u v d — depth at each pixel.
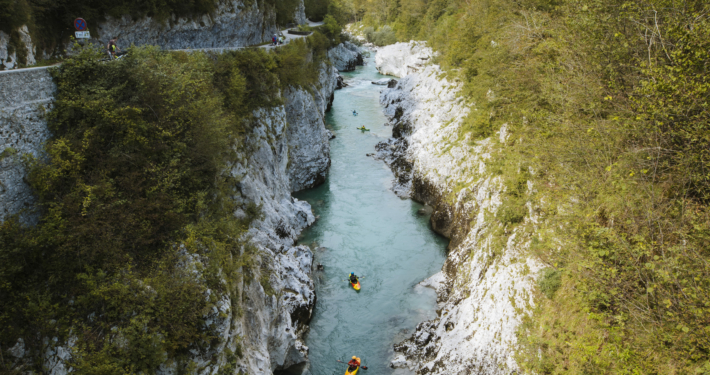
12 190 14.98
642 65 13.34
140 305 14.30
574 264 15.57
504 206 22.27
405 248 30.66
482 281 21.41
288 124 38.25
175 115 18.67
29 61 19.97
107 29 26.44
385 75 89.31
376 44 120.81
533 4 28.55
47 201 15.77
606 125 15.70
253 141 29.31
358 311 24.61
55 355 13.44
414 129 47.75
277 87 33.75
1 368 12.85
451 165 34.47
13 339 13.32
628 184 13.91
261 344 18.45
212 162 19.95
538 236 18.80
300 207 33.72
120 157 17.00
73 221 15.08
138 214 16.17
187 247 16.38
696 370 10.78
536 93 23.62
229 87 27.62
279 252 25.88
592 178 15.94
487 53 33.06
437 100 46.25
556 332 15.49
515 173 23.14
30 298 13.71
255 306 18.84
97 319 14.03
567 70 19.72
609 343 13.38
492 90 30.84
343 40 97.56
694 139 11.84
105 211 15.66
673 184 13.16
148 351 13.52
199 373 14.63
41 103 16.45
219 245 17.38
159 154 18.03
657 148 12.69
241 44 40.56
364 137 52.78
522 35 25.91
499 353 17.39
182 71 21.69
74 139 16.62
